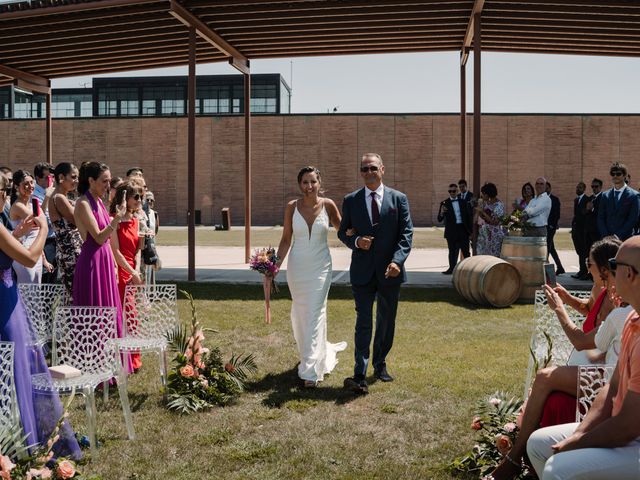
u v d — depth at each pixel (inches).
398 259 236.1
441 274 561.0
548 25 495.5
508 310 389.4
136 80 2006.6
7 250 153.2
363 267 238.5
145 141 1638.8
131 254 267.6
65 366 179.2
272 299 418.9
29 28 518.6
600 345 147.6
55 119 1643.7
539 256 419.2
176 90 2003.0
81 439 180.7
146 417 204.2
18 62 625.9
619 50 575.8
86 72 668.1
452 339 312.8
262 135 1612.9
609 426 110.2
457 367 262.1
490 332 328.8
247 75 617.3
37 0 466.3
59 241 258.8
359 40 553.6
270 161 1611.7
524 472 143.0
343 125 1583.4
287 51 591.2
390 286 239.5
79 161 1649.9
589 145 1510.8
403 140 1563.7
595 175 1513.3
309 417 204.5
